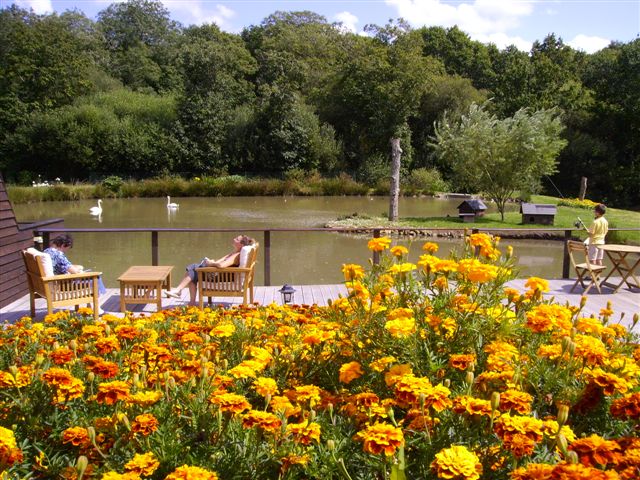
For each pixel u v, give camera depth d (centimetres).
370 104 4119
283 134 3841
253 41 5756
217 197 3102
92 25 6056
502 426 153
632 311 600
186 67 4038
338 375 234
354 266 259
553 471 124
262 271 1120
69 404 203
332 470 163
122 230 686
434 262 242
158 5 6625
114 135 3678
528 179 2169
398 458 155
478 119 2139
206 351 230
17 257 664
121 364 241
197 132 3891
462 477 135
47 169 3744
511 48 5228
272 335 286
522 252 1416
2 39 4238
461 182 2275
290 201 2875
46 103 4006
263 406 216
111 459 173
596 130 3822
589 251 761
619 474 136
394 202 1934
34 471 183
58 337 333
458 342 223
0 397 206
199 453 174
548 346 219
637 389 204
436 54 5153
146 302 569
